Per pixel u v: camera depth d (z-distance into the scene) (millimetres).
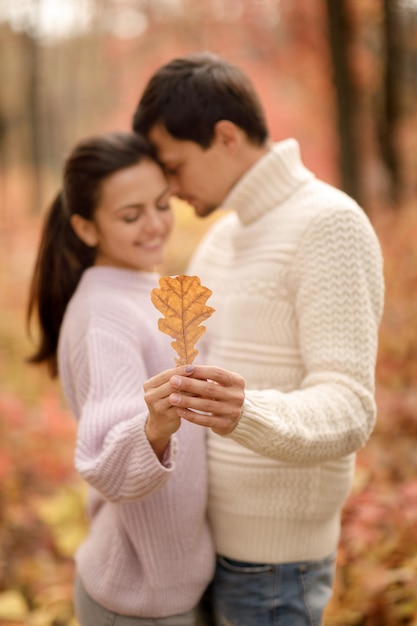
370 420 1423
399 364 3797
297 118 8344
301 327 1496
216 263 1807
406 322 4121
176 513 1504
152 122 1673
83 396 1523
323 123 8242
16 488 3285
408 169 8211
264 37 8680
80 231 1701
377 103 7766
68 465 3531
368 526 2326
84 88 18750
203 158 1663
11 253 8961
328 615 2170
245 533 1562
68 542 2842
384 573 2172
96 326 1508
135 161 1633
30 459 3494
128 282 1640
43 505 2996
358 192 6758
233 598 1601
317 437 1325
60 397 4777
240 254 1682
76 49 17609
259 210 1653
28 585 2814
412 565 2188
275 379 1558
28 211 12508
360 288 1455
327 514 1584
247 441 1264
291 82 8469
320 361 1437
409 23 8305
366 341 1438
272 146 1735
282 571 1564
